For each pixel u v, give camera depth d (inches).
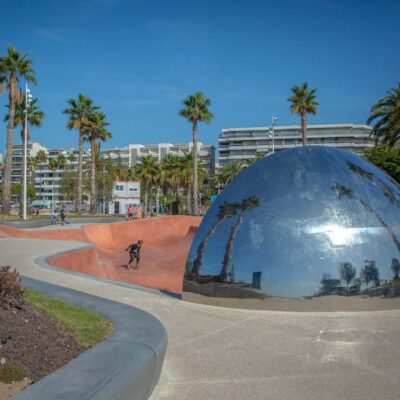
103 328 219.0
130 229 1302.9
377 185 346.6
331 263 311.7
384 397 177.0
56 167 4101.9
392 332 264.2
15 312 216.1
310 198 331.9
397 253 321.1
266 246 323.9
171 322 289.3
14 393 144.3
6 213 1449.3
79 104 1909.4
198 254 352.5
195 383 190.4
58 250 662.5
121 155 6067.9
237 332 266.2
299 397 176.9
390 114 1400.1
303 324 281.3
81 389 139.9
